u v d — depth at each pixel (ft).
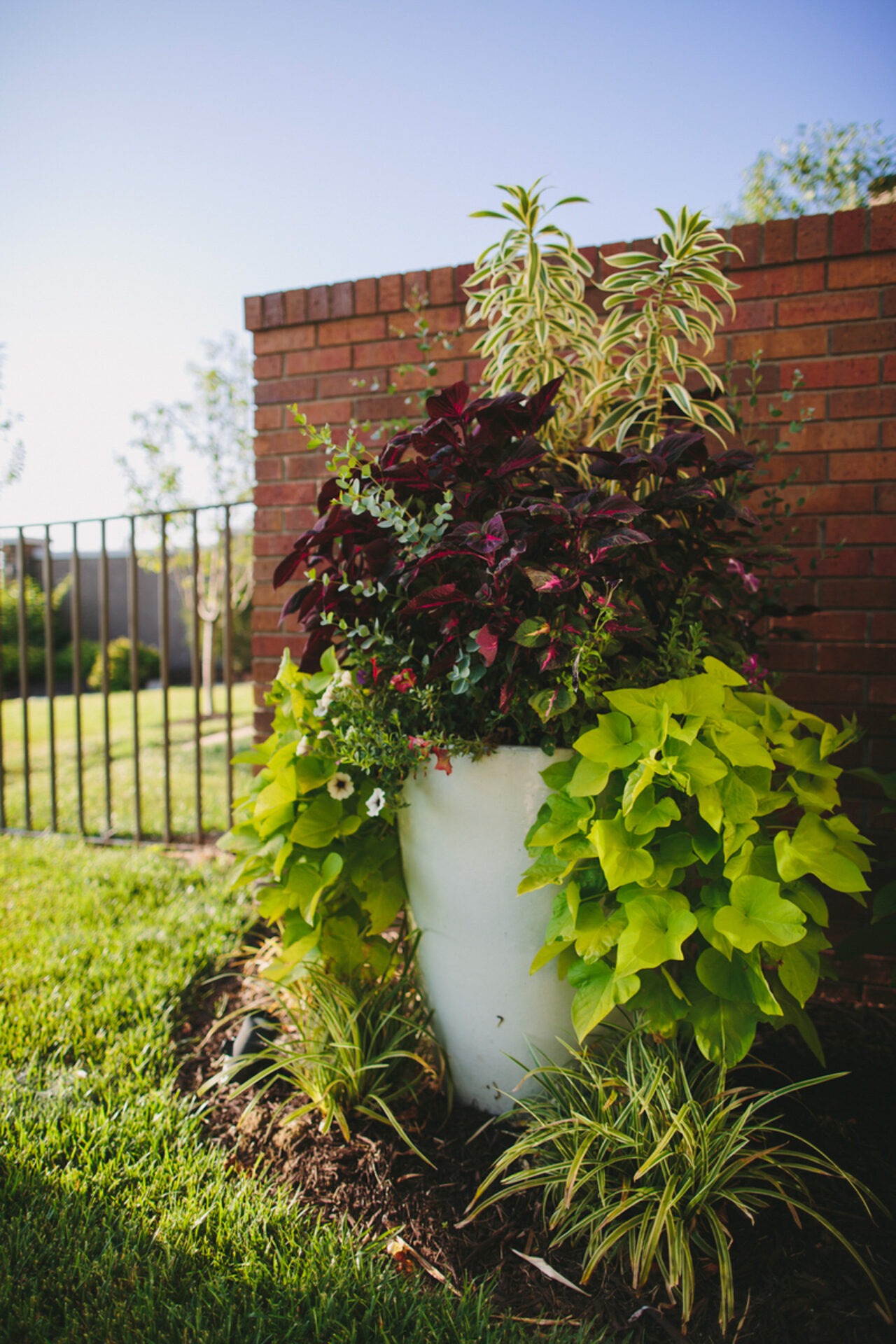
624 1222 4.09
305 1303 3.67
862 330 7.29
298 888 5.24
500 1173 4.70
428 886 5.37
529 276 6.50
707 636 5.63
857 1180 4.56
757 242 7.49
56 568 50.24
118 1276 3.80
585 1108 4.58
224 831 12.32
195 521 10.46
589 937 4.41
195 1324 3.45
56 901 8.84
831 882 4.21
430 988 5.60
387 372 8.82
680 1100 4.43
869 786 7.25
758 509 7.55
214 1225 4.16
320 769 5.57
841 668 7.38
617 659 5.33
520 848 5.03
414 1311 3.63
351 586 5.56
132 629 11.18
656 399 6.86
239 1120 5.21
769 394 7.57
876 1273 3.93
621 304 6.77
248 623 44.57
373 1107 5.26
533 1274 4.02
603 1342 3.54
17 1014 6.32
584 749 4.45
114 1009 6.46
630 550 5.36
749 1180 4.48
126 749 21.13
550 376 7.07
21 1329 3.50
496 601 4.85
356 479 5.30
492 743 5.16
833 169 20.43
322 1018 5.53
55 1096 5.32
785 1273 3.95
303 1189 4.57
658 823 4.31
